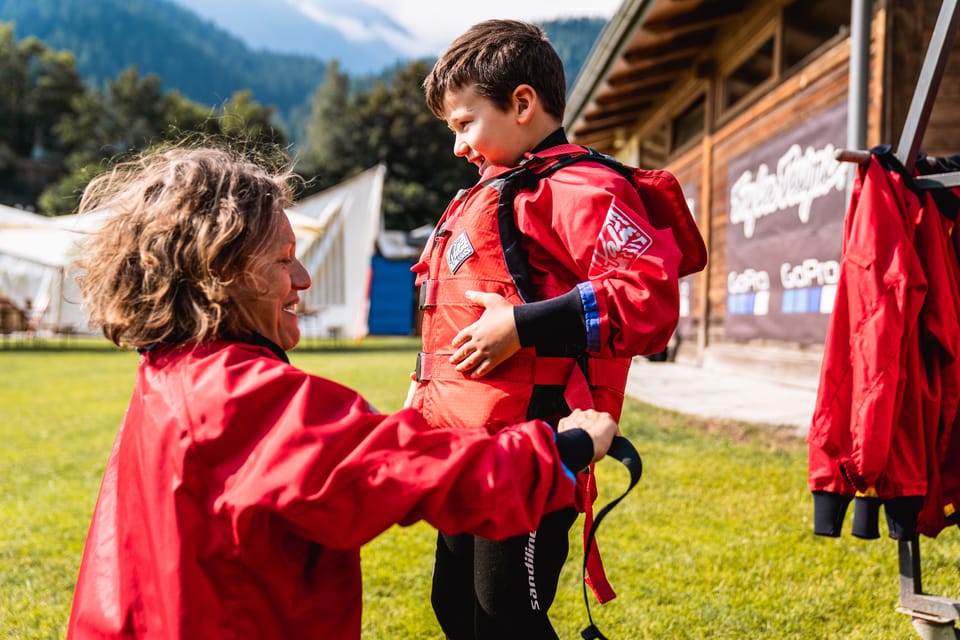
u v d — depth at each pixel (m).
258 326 1.21
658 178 1.51
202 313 1.12
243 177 1.21
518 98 1.56
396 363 11.59
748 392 6.52
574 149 1.53
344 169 43.50
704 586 2.68
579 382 1.42
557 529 1.51
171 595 1.02
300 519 0.98
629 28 7.98
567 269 1.48
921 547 2.97
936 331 1.92
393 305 23.61
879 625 2.35
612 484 3.93
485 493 1.00
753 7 7.80
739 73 8.45
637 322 1.29
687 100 10.05
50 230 16.92
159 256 1.13
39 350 16.53
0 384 9.59
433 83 1.66
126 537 1.11
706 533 3.19
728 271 8.55
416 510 1.02
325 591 1.15
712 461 4.30
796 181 6.73
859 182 1.99
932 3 5.31
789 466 4.18
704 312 9.27
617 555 2.99
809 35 6.70
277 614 1.07
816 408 1.96
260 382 1.05
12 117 79.56
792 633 2.33
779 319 7.14
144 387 1.14
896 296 1.85
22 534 3.57
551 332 1.35
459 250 1.52
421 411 1.57
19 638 2.46
